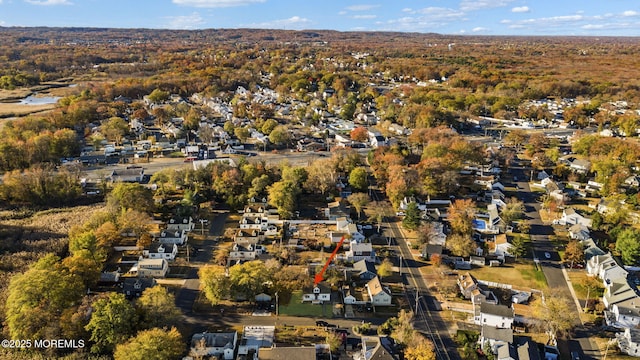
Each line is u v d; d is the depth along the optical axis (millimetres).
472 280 129125
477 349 106125
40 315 101812
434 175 193125
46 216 172125
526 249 153500
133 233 152875
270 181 193125
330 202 187125
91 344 101000
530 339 110188
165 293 113500
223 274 125062
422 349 99500
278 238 157375
